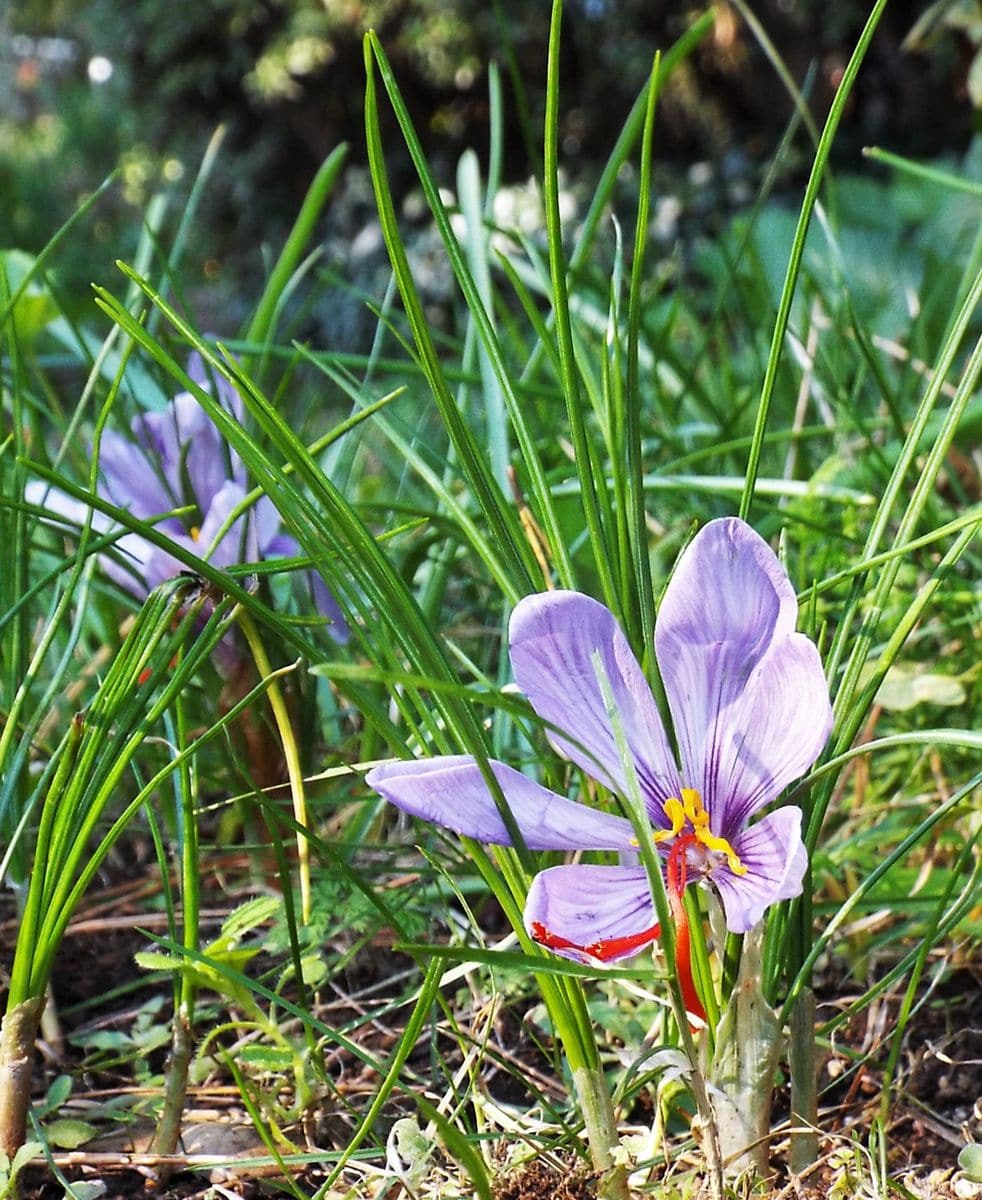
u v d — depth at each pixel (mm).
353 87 2846
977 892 494
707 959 432
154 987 521
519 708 402
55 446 861
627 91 2668
